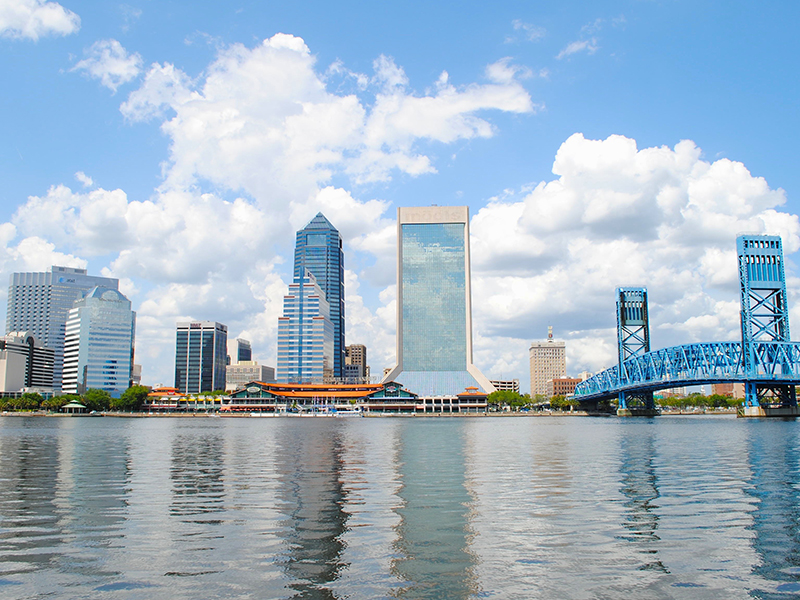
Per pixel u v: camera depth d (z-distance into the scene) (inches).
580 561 1058.7
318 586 932.0
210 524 1338.6
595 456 2987.2
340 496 1713.8
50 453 3238.2
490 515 1434.5
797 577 982.4
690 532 1267.2
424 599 878.4
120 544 1168.2
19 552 1112.8
